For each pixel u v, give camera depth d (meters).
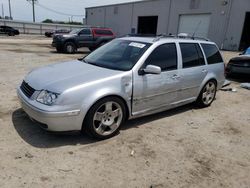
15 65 10.09
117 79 3.81
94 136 3.76
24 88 3.93
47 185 2.75
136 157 3.44
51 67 4.41
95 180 2.90
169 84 4.58
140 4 33.53
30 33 47.75
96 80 3.65
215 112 5.61
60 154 3.37
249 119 5.29
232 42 23.25
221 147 3.94
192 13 26.77
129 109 4.09
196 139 4.15
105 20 40.97
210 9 24.77
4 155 3.25
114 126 3.96
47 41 28.45
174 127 4.57
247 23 22.61
